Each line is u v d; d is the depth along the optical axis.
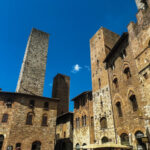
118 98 25.09
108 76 29.66
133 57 22.41
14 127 31.59
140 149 18.56
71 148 37.31
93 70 36.47
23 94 35.16
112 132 24.73
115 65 27.70
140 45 21.06
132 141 19.94
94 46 39.44
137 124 19.61
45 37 53.91
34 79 44.53
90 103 35.22
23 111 34.00
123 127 22.48
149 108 17.73
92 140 31.19
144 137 17.09
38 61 47.94
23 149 30.75
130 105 21.69
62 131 43.66
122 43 25.98
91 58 38.97
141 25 21.34
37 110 35.88
